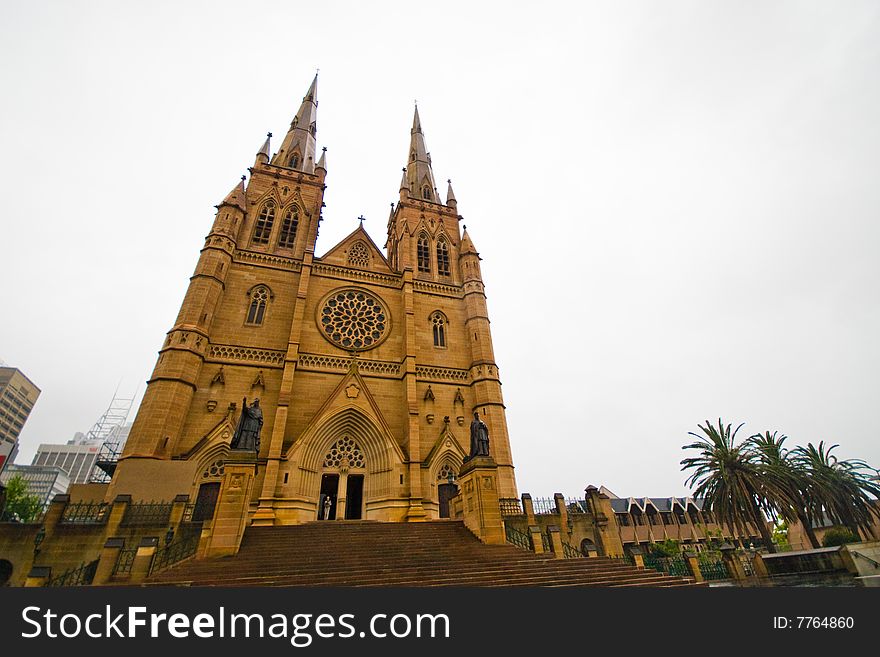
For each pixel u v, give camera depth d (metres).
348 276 39.19
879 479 42.47
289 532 20.28
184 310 30.25
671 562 27.28
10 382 122.56
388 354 36.25
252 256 36.06
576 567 16.61
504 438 33.62
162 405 25.97
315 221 41.16
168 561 17.41
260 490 26.86
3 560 17.42
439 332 39.66
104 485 23.62
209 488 26.09
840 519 35.78
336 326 36.12
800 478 33.94
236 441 19.34
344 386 31.69
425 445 32.62
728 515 34.38
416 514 28.05
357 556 16.89
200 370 29.22
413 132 61.53
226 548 16.72
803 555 23.25
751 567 24.48
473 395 36.22
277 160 46.97
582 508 28.39
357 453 30.91
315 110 56.72
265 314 33.91
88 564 17.45
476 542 19.92
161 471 23.78
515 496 31.41
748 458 34.22
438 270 44.31
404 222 45.72
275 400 30.38
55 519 18.55
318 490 28.52
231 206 36.38
